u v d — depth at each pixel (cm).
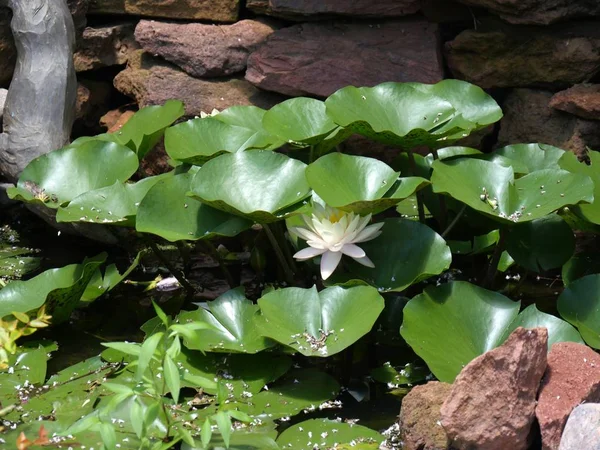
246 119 332
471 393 270
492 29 339
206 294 324
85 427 262
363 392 292
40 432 262
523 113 341
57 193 319
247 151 307
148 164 359
